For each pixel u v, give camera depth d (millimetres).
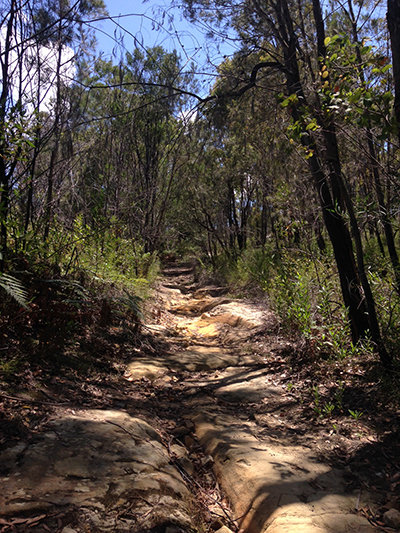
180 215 17672
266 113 7914
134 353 5996
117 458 2953
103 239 8102
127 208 9578
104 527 2322
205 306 11305
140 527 2381
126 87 9086
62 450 2889
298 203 8312
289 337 6641
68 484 2574
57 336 4477
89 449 2963
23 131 4422
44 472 2633
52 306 4539
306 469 3158
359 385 4543
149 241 12172
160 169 12477
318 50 5625
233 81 6648
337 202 5426
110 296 6129
